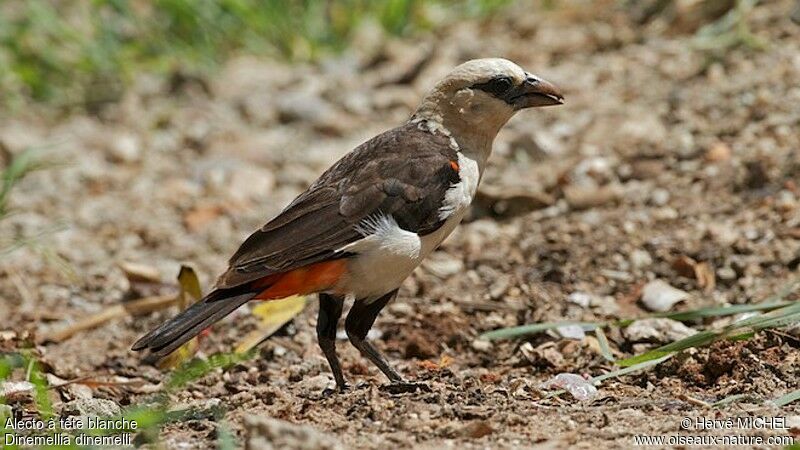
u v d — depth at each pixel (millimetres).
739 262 11805
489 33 19406
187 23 19922
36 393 9211
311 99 17922
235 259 9039
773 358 9484
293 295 9195
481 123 9922
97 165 16703
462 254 12977
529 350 10297
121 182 16234
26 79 19047
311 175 15984
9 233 14625
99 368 11000
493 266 12633
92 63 19484
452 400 8750
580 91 16719
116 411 9039
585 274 12227
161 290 12906
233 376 10383
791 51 16125
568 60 17844
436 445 7789
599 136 15312
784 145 13992
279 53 20094
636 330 10625
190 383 10188
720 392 9086
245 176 15922
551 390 9281
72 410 9062
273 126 17641
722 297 11445
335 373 9562
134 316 12320
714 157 14094
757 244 12133
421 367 10484
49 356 11375
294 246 8961
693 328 10836
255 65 19625
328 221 9070
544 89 9984
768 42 16547
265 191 15703
